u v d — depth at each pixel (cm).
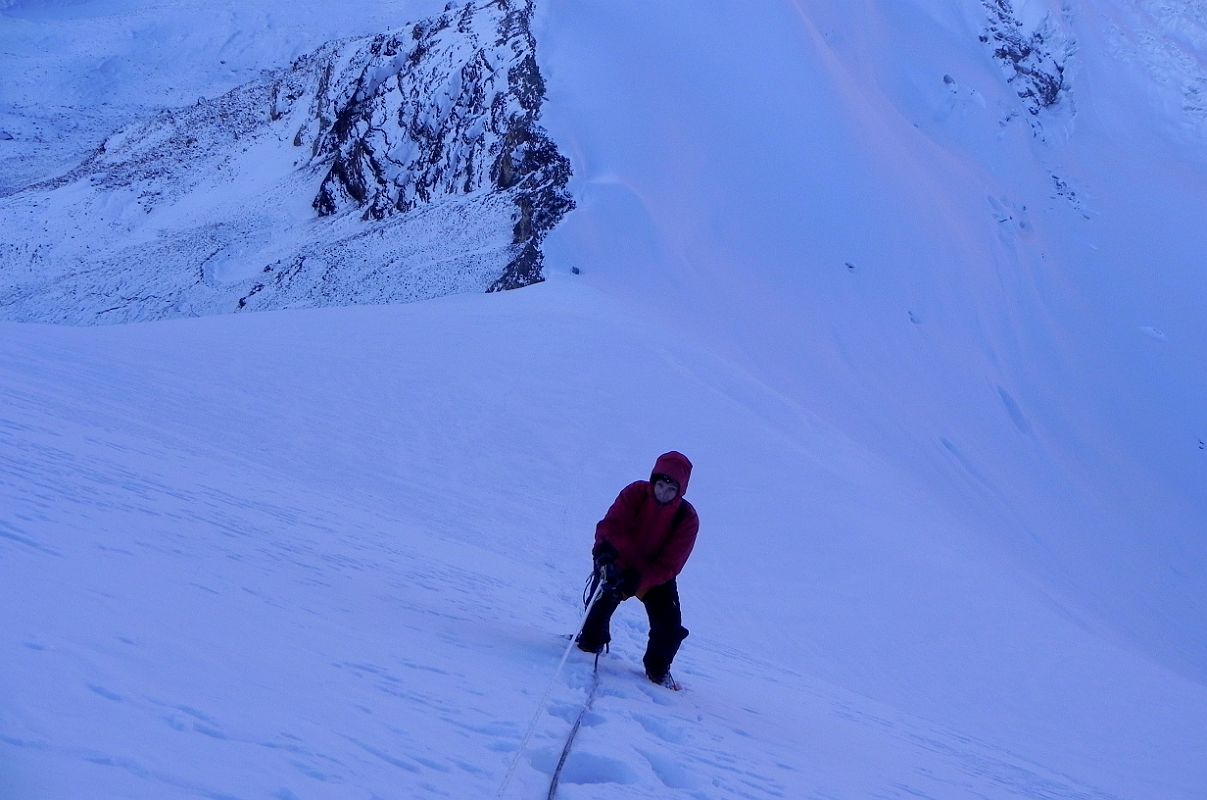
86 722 273
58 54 12006
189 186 7769
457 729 429
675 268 4603
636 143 5381
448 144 5966
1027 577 2589
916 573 2019
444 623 707
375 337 2875
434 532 1375
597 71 5888
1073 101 9731
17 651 310
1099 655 1866
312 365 2455
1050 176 8669
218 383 2053
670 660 739
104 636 361
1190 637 4069
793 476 2427
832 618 1698
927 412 4872
